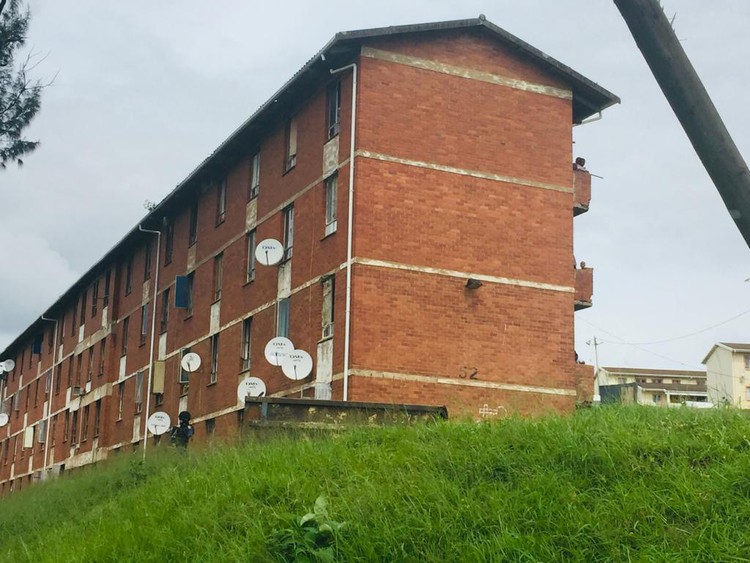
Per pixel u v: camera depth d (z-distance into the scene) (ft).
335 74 87.71
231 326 105.60
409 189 84.28
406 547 29.35
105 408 146.51
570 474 32.01
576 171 94.07
